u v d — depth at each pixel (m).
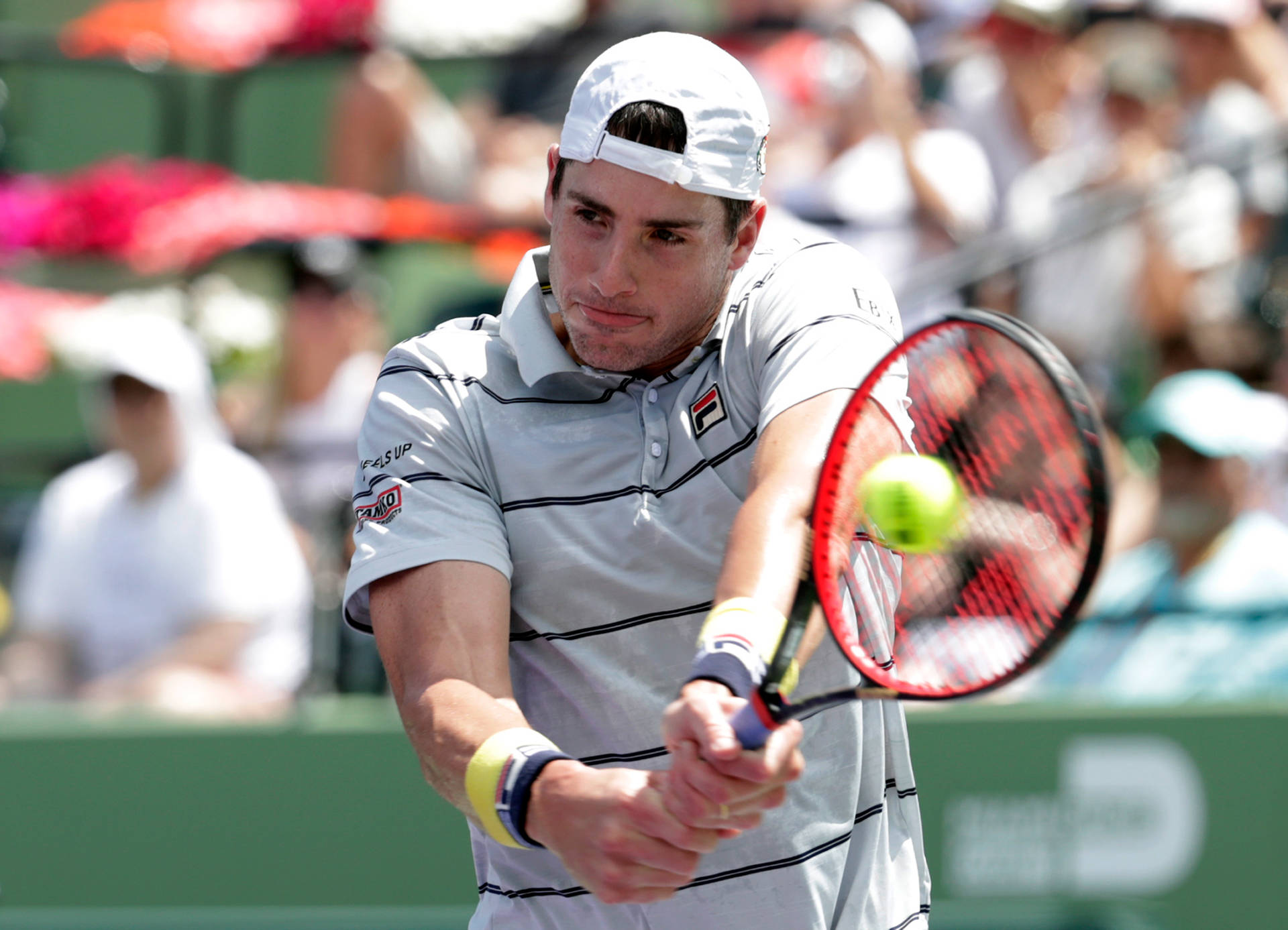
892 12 20.23
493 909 7.54
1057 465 6.43
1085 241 18.05
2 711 15.23
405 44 21.69
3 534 16.95
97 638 15.69
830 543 6.27
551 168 7.02
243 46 22.19
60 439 19.09
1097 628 15.55
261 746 14.59
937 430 7.03
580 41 20.98
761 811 6.00
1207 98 19.69
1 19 24.94
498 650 6.80
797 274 7.03
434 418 7.19
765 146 6.80
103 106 23.48
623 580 7.02
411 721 6.71
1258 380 17.17
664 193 6.47
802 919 7.11
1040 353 5.69
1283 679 15.06
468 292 18.56
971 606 6.90
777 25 20.05
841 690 6.00
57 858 14.58
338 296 17.56
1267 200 18.81
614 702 7.11
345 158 21.36
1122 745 14.55
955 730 14.59
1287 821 14.47
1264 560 15.42
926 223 18.95
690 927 7.15
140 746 14.62
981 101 19.77
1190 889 14.52
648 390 7.07
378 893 14.46
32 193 20.34
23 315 18.81
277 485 16.94
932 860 14.52
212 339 18.12
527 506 7.08
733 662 5.92
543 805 6.18
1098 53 19.94
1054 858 14.51
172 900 14.54
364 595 7.21
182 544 15.59
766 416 6.70
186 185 20.30
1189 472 15.51
